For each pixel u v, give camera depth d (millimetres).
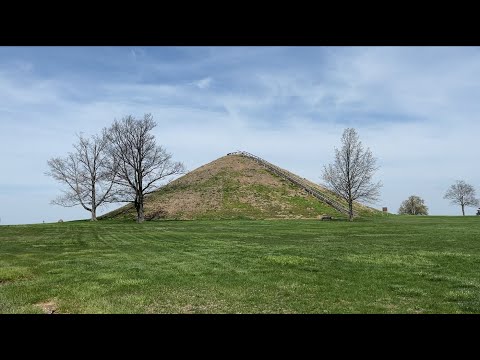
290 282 14133
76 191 70938
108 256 22641
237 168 92750
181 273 16266
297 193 80750
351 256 20406
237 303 11469
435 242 27172
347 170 62344
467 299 11523
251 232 39281
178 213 73500
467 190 114750
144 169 66125
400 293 12344
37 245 29984
